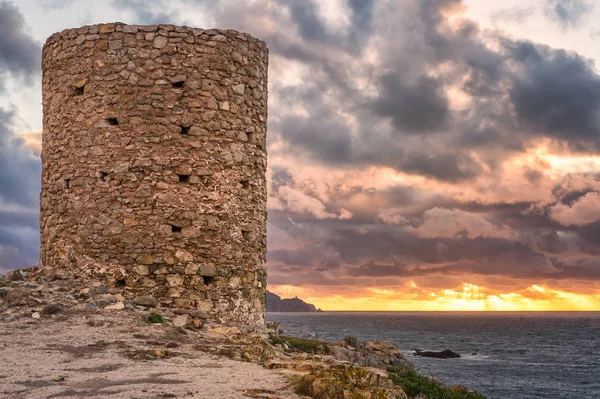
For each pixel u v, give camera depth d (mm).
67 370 10289
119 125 17438
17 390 9047
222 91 18016
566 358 79438
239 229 18000
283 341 19281
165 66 17578
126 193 17250
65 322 13469
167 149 17391
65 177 17984
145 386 9367
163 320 14617
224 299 17516
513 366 68625
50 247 18203
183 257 17219
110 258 17141
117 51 17641
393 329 161000
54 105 18484
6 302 14305
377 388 9711
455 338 122500
